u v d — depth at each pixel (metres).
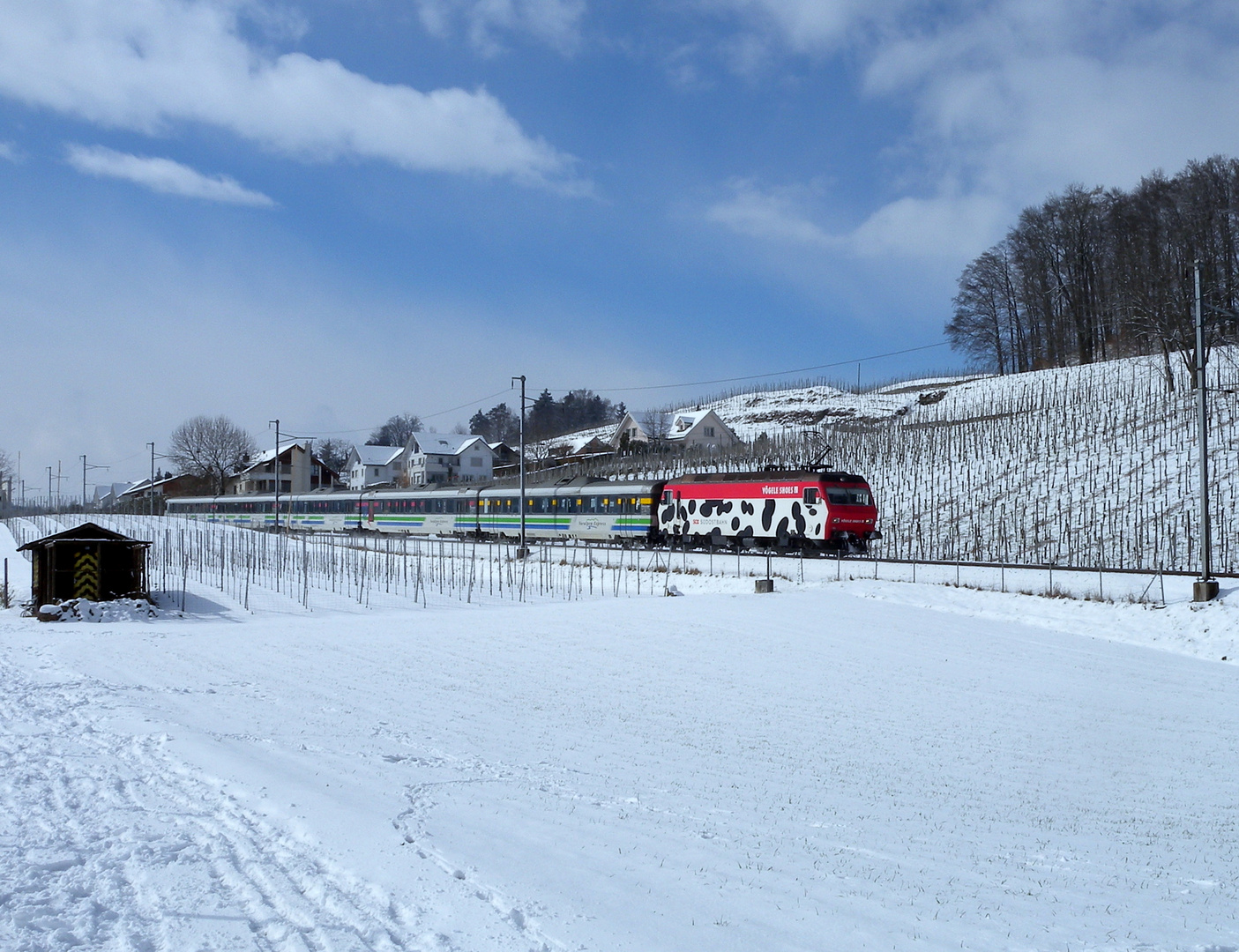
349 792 9.70
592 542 48.81
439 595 35.56
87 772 10.00
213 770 10.16
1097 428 51.28
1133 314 66.88
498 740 13.49
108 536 30.17
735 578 33.41
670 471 68.38
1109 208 81.69
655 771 12.04
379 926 6.12
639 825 9.35
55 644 22.86
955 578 30.53
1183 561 33.53
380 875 7.11
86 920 5.95
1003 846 9.52
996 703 17.20
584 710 16.02
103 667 19.23
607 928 6.36
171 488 118.50
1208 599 23.78
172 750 11.13
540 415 161.12
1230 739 14.94
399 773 10.96
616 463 76.19
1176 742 14.68
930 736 14.75
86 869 6.97
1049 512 42.09
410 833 8.30
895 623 24.97
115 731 12.29
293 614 31.12
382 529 64.81
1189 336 51.19
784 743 14.04
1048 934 6.87
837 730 15.00
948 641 22.94
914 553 41.34
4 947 5.47
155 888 6.62
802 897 7.37
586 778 11.43
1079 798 11.66
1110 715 16.39
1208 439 44.88
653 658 21.02
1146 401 53.75
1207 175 71.94
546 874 7.46
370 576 40.38
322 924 6.08
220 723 13.55
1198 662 21.09
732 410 104.12
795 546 38.03
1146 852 9.55
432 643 23.08
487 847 8.09
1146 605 24.56
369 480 115.25
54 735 11.95
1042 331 88.81
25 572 41.84
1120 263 75.06
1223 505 37.50
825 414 91.69
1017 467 48.97
